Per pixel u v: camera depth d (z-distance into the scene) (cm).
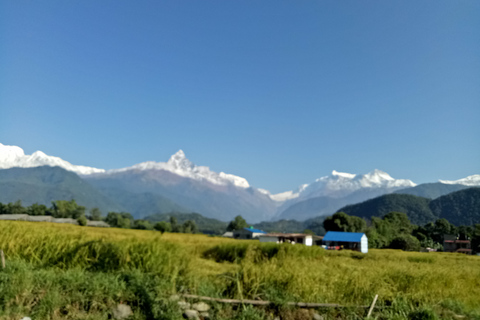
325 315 895
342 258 2578
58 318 750
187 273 1045
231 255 2175
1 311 717
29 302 770
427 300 1013
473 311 973
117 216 17850
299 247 2500
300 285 991
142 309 827
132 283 888
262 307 887
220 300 883
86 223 13750
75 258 1046
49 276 863
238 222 17712
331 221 11075
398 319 870
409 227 13638
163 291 880
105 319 768
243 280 984
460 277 1362
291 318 870
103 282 863
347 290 1032
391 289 1080
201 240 3800
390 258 2906
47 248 1103
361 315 915
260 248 2305
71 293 818
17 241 1159
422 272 1252
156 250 1071
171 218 18938
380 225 10969
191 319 819
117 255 1066
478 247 10219
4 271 885
